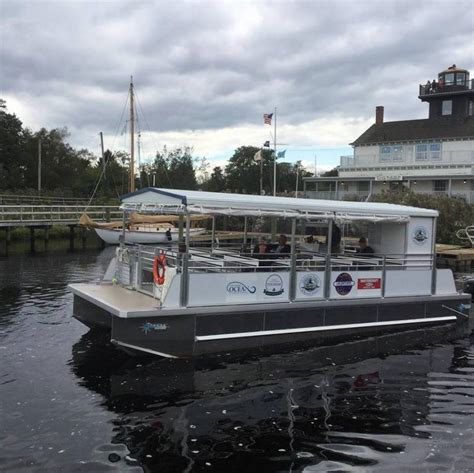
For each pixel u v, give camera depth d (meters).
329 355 9.56
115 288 10.58
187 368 8.63
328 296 10.49
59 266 22.34
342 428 6.60
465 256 22.86
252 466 5.64
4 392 7.46
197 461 5.69
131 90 37.16
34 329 10.98
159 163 81.56
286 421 6.76
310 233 11.49
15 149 74.06
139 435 6.24
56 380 7.99
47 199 47.25
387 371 8.84
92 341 10.11
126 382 7.96
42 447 5.88
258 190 77.81
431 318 11.89
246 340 9.57
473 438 6.39
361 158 48.97
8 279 18.12
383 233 12.04
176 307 8.91
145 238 31.31
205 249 11.97
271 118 34.69
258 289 9.73
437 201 30.23
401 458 5.87
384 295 11.22
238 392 7.70
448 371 8.91
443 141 44.56
